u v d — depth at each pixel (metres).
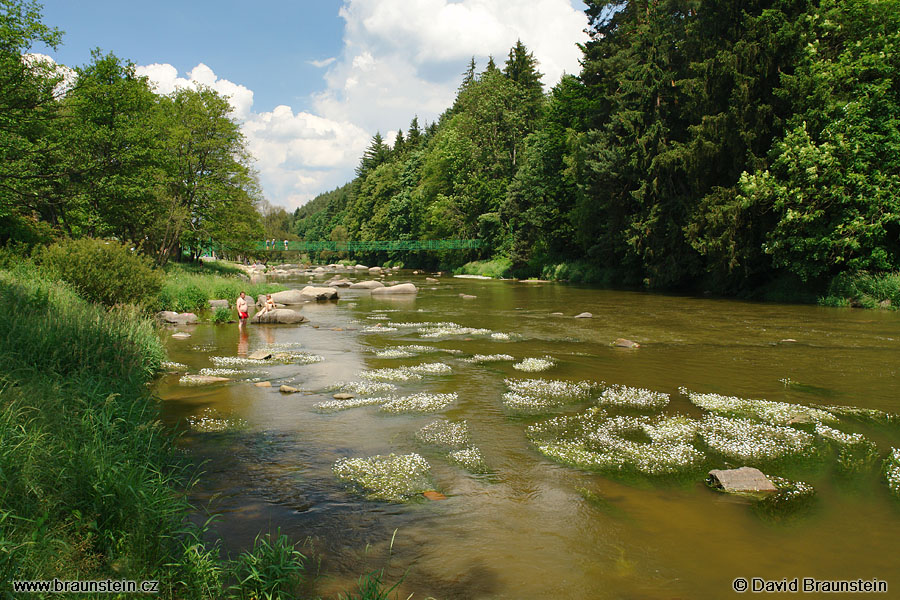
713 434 7.99
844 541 4.99
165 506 4.70
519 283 47.06
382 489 6.09
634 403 9.71
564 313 24.47
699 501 5.83
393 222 91.06
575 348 15.53
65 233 27.27
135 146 25.30
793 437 7.84
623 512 5.56
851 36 25.70
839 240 24.44
